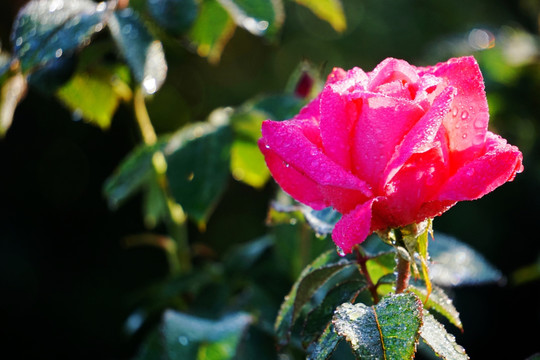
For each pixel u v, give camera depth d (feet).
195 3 2.27
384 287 1.95
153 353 2.35
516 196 5.13
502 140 1.77
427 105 1.72
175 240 2.63
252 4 2.33
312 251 2.33
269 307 2.36
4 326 6.31
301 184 1.83
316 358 1.75
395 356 1.68
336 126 1.75
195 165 2.31
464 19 6.07
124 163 2.37
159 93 6.16
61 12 2.25
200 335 2.16
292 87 2.52
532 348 5.48
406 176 1.73
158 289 2.64
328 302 1.91
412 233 1.77
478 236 5.51
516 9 5.79
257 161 2.50
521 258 5.49
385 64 1.78
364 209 1.71
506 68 3.61
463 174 1.72
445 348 1.73
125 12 2.27
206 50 2.51
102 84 2.48
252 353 2.33
